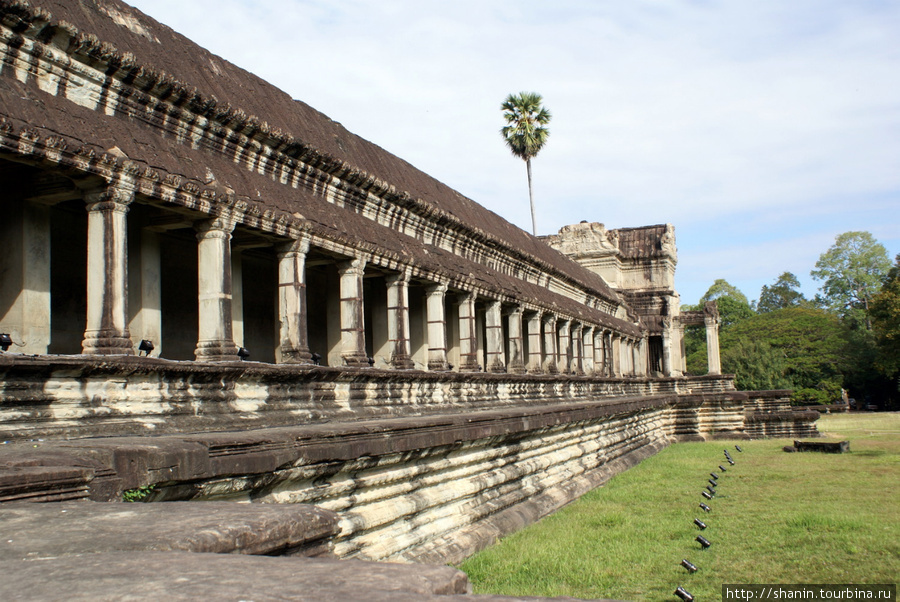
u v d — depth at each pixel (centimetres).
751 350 7656
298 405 1172
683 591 1000
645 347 5097
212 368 981
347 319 1484
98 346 932
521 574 1159
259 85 1419
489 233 2309
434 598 308
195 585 329
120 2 1130
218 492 750
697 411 4059
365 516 1027
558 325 3103
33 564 366
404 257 1680
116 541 410
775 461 2772
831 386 7438
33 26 913
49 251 1080
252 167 1312
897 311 6288
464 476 1370
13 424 739
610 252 5188
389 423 1059
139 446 655
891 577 1123
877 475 2278
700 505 1742
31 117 860
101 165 935
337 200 1566
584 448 2192
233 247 1347
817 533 1434
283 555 473
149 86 1080
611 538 1423
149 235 1252
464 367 2086
